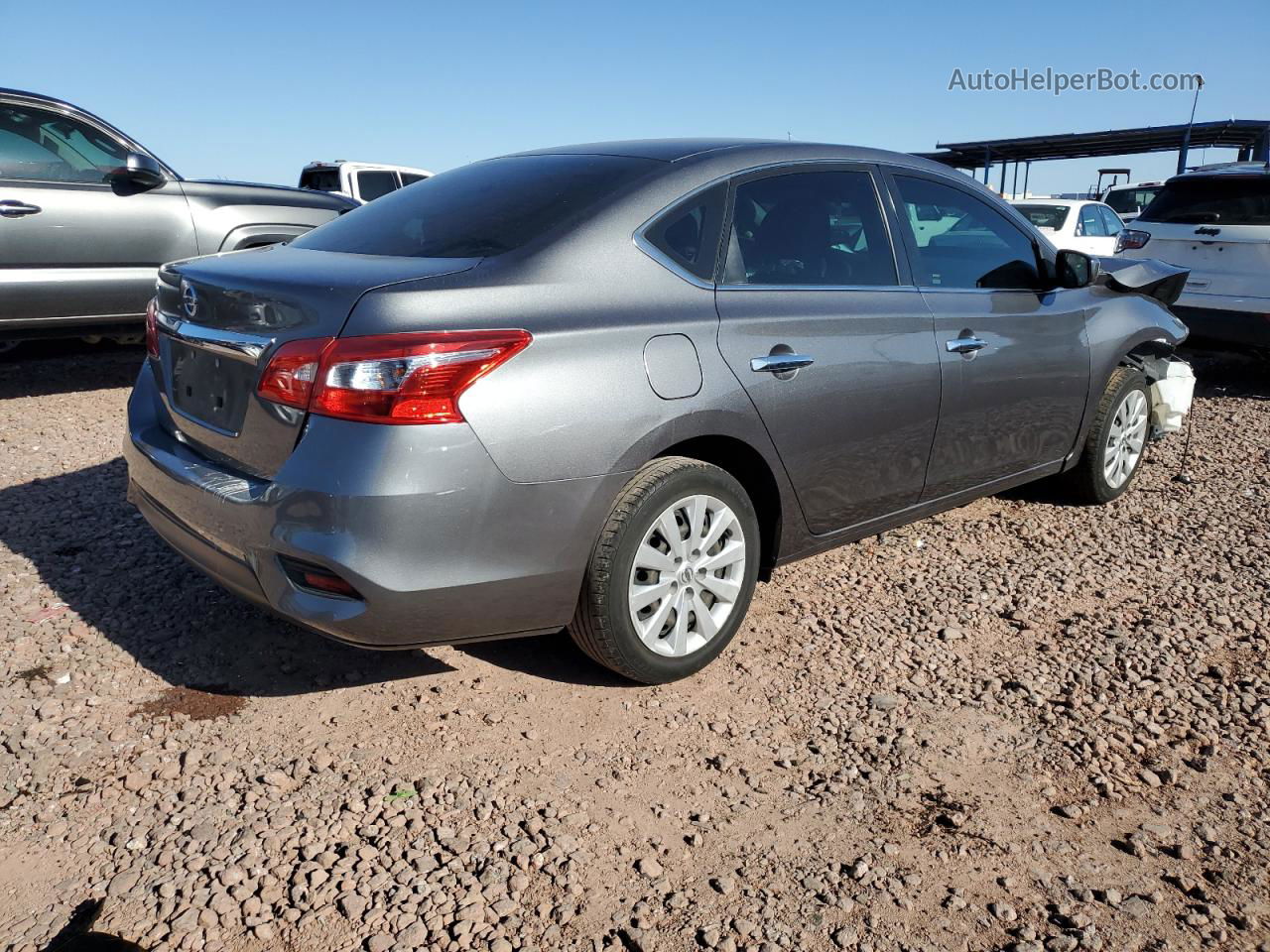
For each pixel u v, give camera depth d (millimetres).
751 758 2881
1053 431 4539
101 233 6496
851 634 3643
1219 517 4984
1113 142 23969
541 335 2713
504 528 2680
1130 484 5344
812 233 3523
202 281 3004
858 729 3025
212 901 2271
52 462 5438
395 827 2539
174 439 3203
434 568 2609
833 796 2709
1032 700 3209
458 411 2578
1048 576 4203
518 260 2869
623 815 2613
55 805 2605
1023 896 2344
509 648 3488
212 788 2682
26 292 6266
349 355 2541
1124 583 4148
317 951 2145
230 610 3693
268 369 2678
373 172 14406
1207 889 2379
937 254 3959
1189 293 8273
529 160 3592
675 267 3104
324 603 2637
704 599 3260
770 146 3566
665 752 2895
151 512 3256
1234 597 4020
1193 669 3426
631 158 3367
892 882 2379
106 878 2350
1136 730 3047
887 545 4516
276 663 3340
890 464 3709
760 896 2330
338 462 2545
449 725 3004
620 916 2262
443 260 2912
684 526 3100
